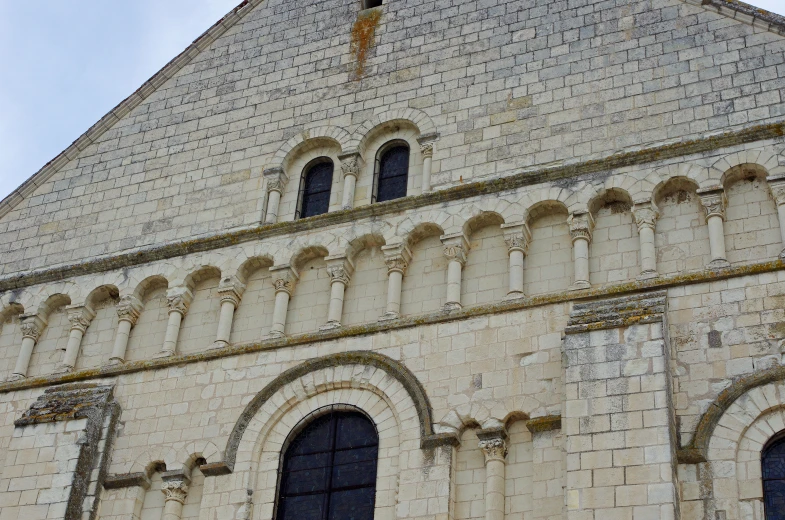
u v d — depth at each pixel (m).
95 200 35.09
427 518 25.30
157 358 30.61
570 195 29.08
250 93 35.53
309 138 33.66
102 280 32.81
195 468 28.64
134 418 29.78
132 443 29.36
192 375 29.97
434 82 33.12
